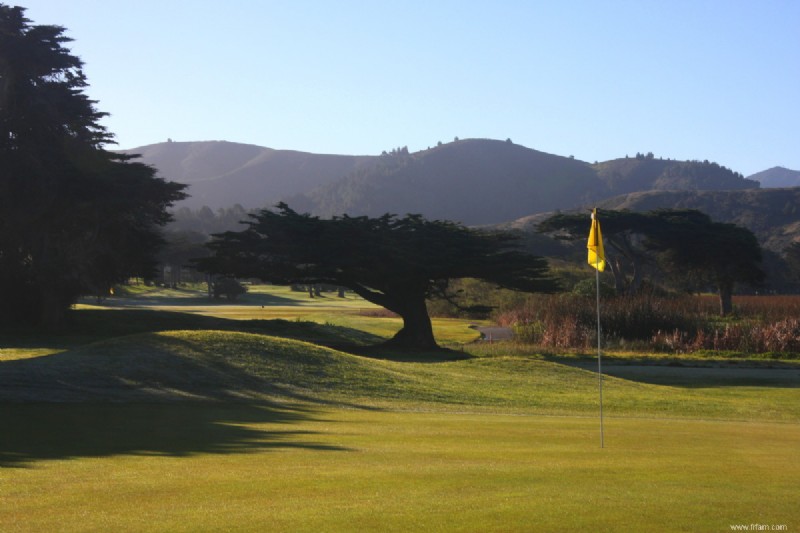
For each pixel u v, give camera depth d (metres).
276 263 44.44
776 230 152.75
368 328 62.00
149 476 8.77
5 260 45.34
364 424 15.06
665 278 81.62
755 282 65.56
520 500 7.56
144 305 94.44
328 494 7.78
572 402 21.98
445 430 14.25
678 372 33.47
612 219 65.94
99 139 48.72
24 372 19.92
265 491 7.91
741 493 8.22
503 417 17.64
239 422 14.74
